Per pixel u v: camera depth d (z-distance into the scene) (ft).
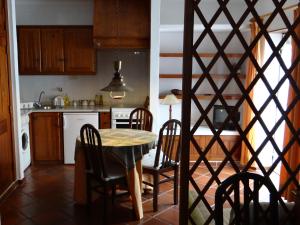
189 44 5.22
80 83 16.52
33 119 14.67
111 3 14.58
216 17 5.20
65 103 16.31
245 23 14.35
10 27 11.39
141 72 16.56
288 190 10.09
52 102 16.49
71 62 15.35
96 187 10.05
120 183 9.53
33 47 15.11
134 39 14.70
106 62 16.43
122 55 16.43
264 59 13.14
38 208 10.28
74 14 15.83
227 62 5.32
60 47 15.21
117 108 14.88
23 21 15.74
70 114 14.71
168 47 16.21
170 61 16.24
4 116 11.05
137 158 9.70
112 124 14.87
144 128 13.33
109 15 14.58
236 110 5.47
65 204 10.62
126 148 9.46
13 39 11.51
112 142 9.96
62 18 15.83
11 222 9.30
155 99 14.02
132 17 14.61
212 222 6.86
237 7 14.79
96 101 16.53
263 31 5.31
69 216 9.76
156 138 11.10
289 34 5.40
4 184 11.04
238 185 5.48
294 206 6.00
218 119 15.33
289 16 11.42
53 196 11.27
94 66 15.48
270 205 5.62
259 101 13.51
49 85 16.46
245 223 5.53
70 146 14.98
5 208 10.23
